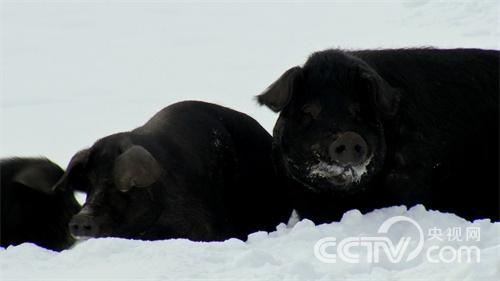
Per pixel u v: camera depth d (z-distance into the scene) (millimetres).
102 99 84375
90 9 157500
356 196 33719
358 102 32562
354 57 33750
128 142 33375
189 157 35906
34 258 26906
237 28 129500
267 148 39844
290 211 37906
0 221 36969
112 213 32156
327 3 141125
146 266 25141
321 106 32375
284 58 101188
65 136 68688
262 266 24938
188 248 26375
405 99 34906
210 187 36438
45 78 100000
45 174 36656
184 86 88000
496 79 36812
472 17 104188
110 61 109062
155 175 31656
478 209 35875
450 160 35094
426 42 93938
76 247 27766
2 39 131500
